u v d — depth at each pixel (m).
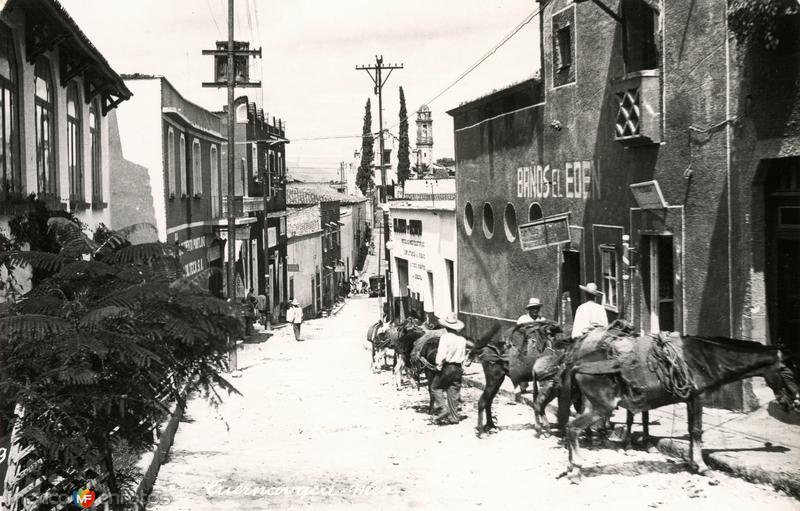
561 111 18.59
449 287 29.88
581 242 17.70
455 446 12.38
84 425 7.36
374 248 105.00
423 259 33.62
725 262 12.31
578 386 9.95
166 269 8.72
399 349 19.39
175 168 28.44
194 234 31.45
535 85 19.91
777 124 11.15
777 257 11.70
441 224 30.28
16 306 7.65
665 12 13.69
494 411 15.33
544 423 12.54
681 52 13.30
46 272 9.28
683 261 13.38
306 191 71.81
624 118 14.52
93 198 18.98
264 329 43.88
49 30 13.23
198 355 8.41
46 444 6.91
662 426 11.64
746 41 11.55
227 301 8.41
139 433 8.04
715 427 11.20
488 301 24.14
